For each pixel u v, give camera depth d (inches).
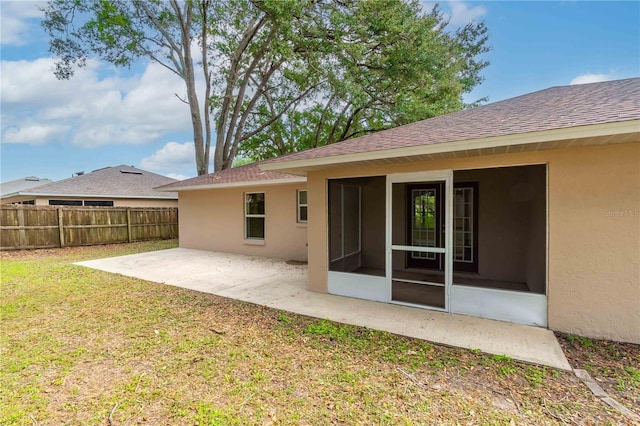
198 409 98.1
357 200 288.5
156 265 336.5
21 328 164.1
